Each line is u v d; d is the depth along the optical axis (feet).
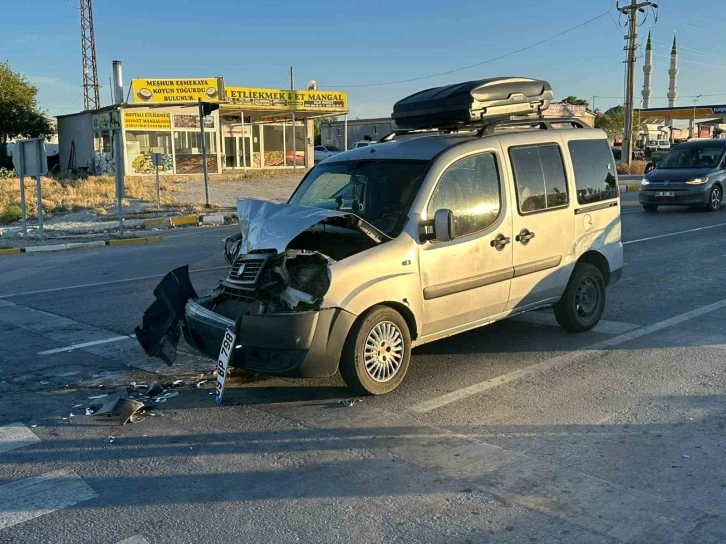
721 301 28.63
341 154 22.79
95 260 46.06
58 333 26.25
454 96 21.29
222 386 17.57
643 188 63.77
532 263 21.42
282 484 13.62
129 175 113.50
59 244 53.83
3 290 35.83
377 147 21.72
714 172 62.69
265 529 11.95
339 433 16.08
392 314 18.16
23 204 58.08
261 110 123.13
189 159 119.24
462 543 11.34
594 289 24.36
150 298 32.40
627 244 45.27
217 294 19.22
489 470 13.94
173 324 20.11
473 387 18.97
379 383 18.26
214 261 24.63
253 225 18.78
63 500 13.17
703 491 12.84
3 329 27.09
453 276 19.22
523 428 16.07
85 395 19.29
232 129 131.23
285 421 16.93
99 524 12.26
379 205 19.45
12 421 17.38
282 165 138.92
